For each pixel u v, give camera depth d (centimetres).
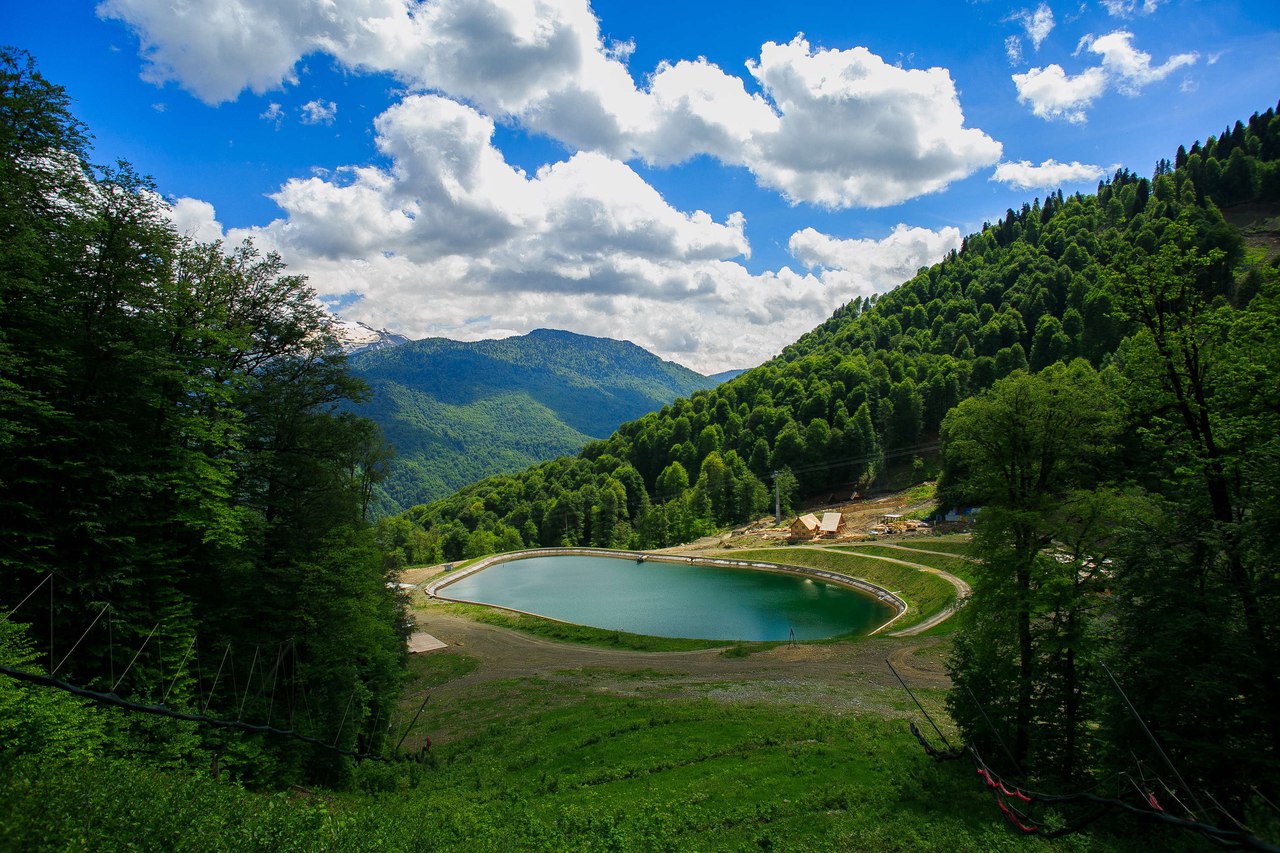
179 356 2530
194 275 3067
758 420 19550
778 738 3158
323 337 3538
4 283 1877
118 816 1045
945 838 1678
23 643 1778
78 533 2092
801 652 6069
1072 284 17738
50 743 1555
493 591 12088
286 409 3300
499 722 4288
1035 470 2795
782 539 13712
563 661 6619
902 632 6550
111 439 2233
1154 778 1844
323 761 2862
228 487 2817
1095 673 2223
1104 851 1597
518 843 1636
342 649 3102
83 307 2270
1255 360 2136
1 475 1958
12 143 2058
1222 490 2170
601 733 3503
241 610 2798
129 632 2138
